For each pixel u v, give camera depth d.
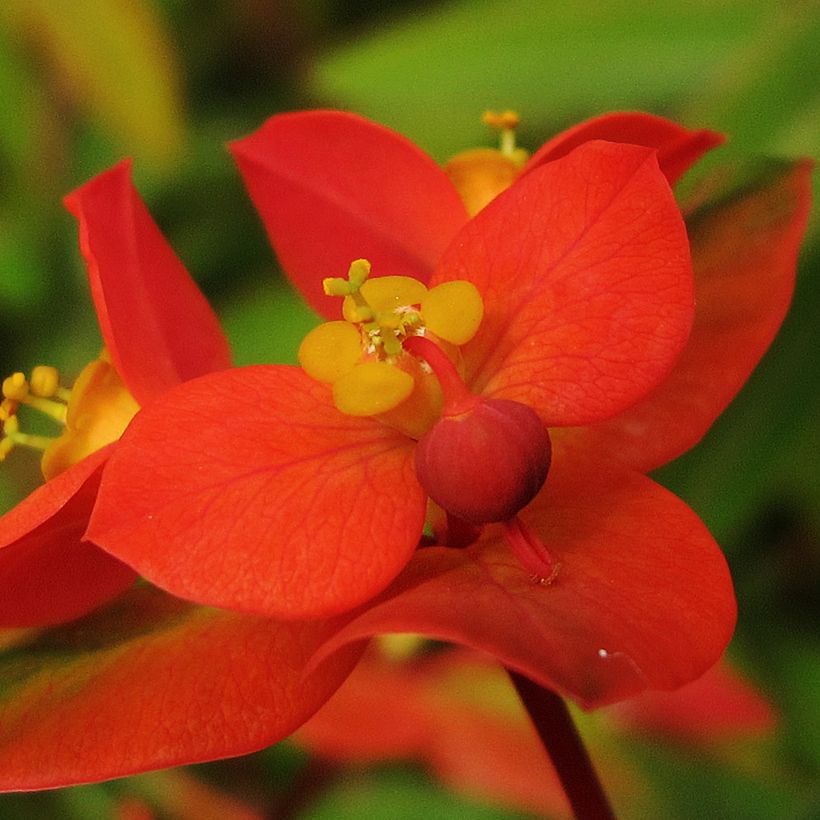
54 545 0.12
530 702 0.13
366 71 0.18
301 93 0.21
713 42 0.18
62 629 0.13
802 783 0.16
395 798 0.16
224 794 0.16
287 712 0.12
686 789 0.16
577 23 0.18
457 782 0.16
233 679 0.12
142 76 0.18
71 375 0.19
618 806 0.16
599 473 0.12
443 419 0.12
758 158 0.14
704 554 0.12
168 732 0.12
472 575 0.12
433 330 0.12
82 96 0.19
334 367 0.12
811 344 0.16
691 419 0.13
